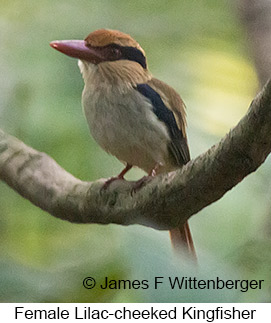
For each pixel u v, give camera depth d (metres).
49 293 6.36
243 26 6.57
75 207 6.34
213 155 6.23
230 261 6.30
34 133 6.48
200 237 6.46
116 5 6.60
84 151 6.49
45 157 6.38
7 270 6.36
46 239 6.51
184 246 6.44
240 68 6.60
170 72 6.58
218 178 6.24
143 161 6.47
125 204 6.30
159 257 6.25
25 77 6.49
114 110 6.45
